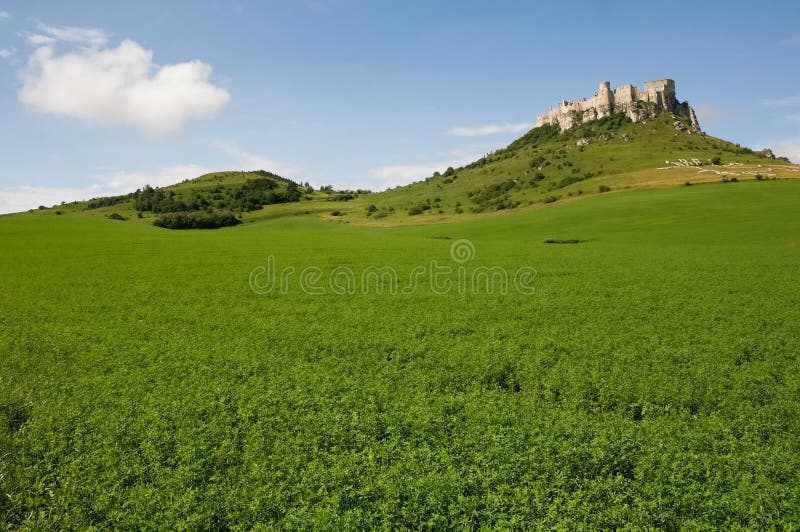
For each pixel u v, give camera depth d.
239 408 13.55
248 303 29.53
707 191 113.50
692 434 12.04
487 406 13.67
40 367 17.64
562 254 54.78
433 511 8.98
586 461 10.78
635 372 16.78
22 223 88.00
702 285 33.59
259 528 8.52
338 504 9.09
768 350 19.11
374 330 22.83
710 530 8.51
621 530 8.45
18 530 9.28
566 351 19.81
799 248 56.56
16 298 30.05
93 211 191.50
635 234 79.69
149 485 9.96
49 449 11.75
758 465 10.56
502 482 9.92
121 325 23.98
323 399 14.20
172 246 61.31
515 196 168.12
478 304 28.56
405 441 11.73
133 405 14.10
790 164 172.88
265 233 88.88
